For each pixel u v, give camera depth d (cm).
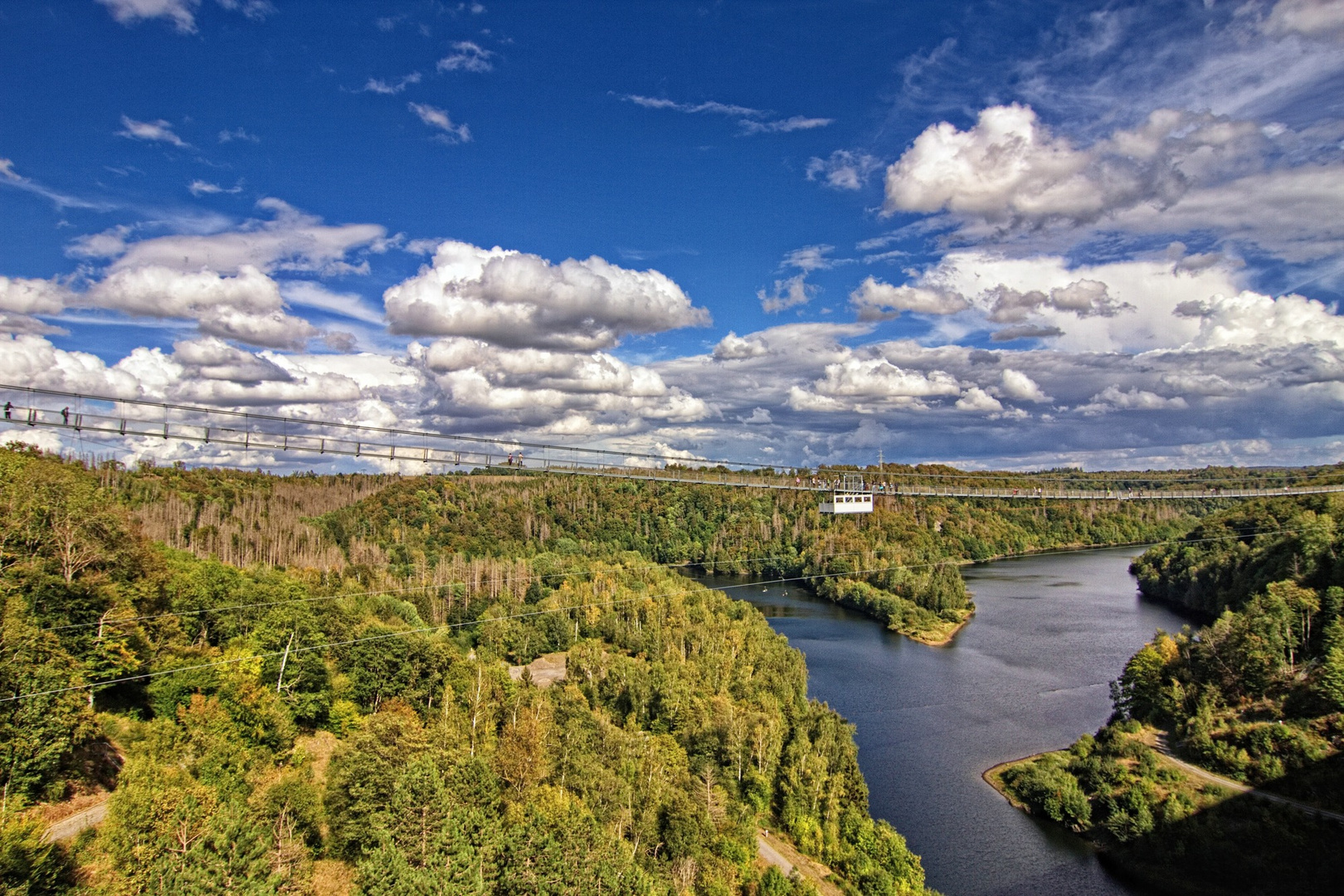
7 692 6022
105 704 7388
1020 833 8888
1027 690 13450
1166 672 11162
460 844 5559
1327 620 10856
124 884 4631
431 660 9681
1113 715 11700
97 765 6575
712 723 9938
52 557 8069
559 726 8769
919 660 15462
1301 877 7612
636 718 10544
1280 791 8662
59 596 7506
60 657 6619
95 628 7575
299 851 5503
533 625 15088
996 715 12319
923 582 19862
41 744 6009
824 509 10888
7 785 5772
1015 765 10438
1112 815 8644
